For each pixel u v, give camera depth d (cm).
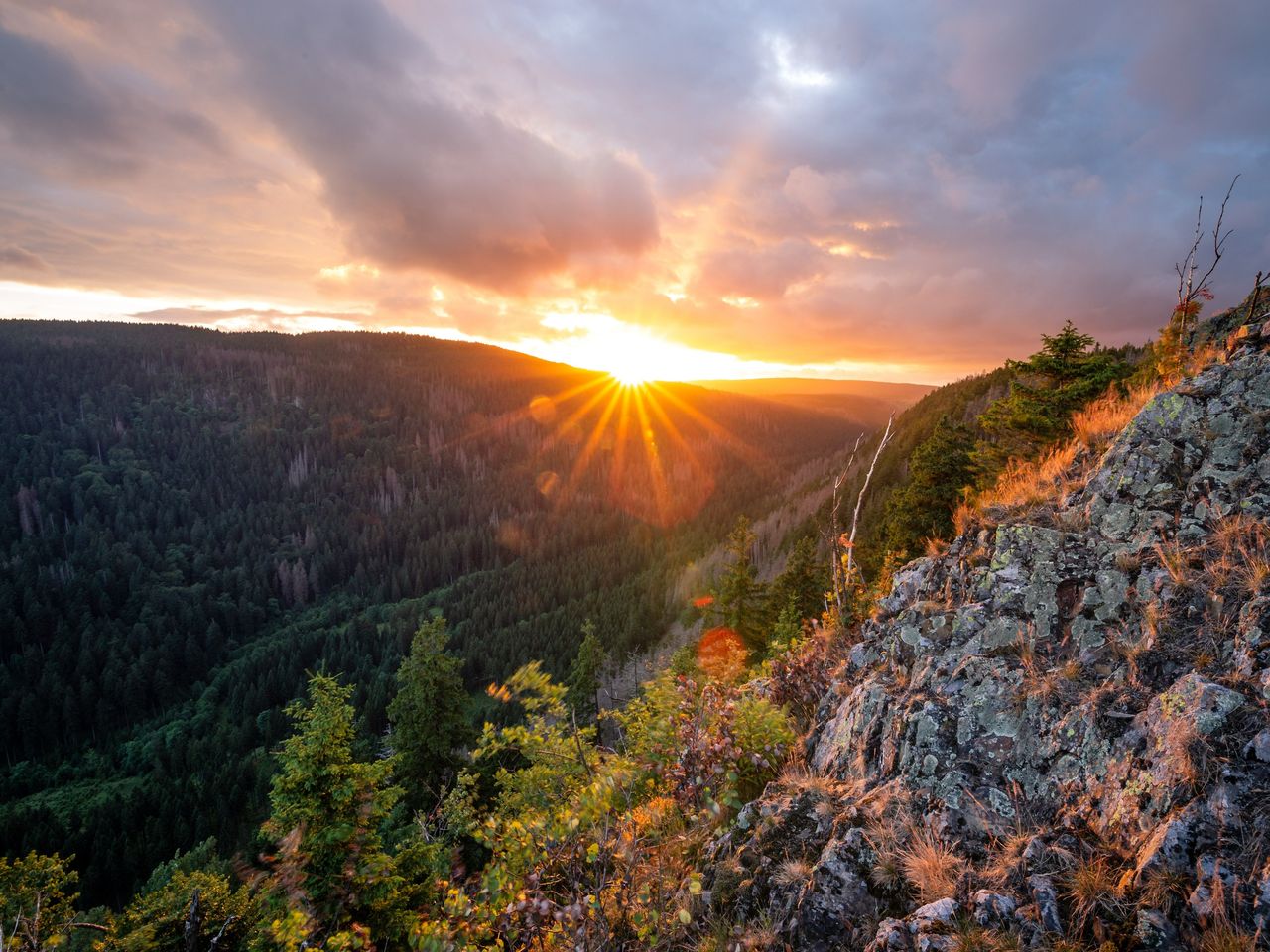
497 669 8594
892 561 1853
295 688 9962
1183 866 372
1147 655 527
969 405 7675
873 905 472
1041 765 521
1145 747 457
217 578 14512
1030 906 404
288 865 1012
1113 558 634
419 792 2012
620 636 8669
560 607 11269
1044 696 555
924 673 672
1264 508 570
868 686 721
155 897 1460
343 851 1034
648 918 512
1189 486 641
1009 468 1028
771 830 591
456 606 12250
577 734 696
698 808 696
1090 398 1761
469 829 639
